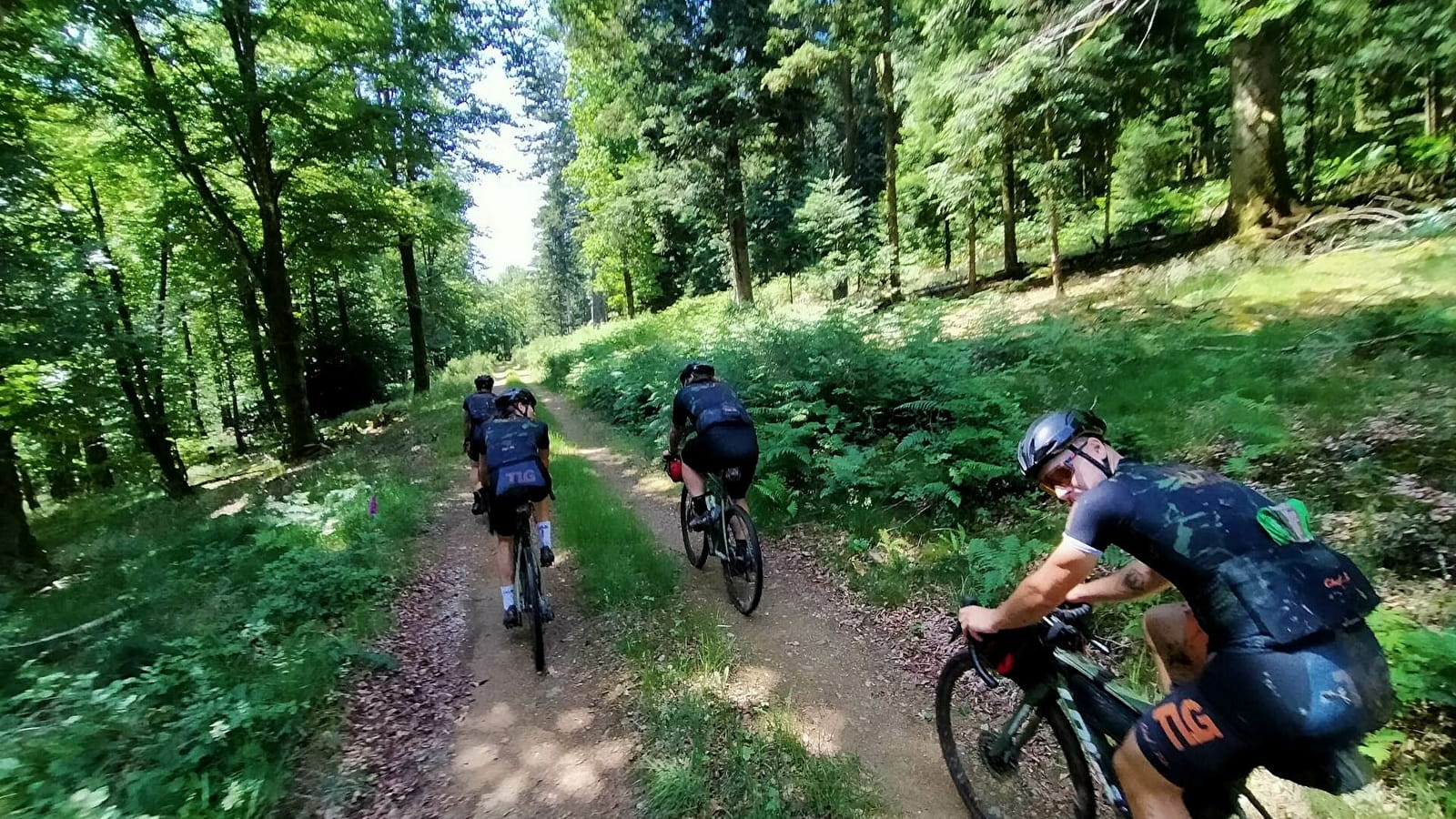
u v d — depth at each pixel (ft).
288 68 49.88
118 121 44.01
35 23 33.63
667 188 75.31
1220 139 65.92
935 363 26.53
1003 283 59.11
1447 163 44.47
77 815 9.64
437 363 140.87
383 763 12.53
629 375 42.98
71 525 49.24
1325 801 9.13
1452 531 12.78
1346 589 6.34
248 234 57.31
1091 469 7.84
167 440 59.41
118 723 12.19
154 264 61.82
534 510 17.28
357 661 15.64
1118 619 13.55
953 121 46.65
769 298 90.12
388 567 21.03
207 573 22.17
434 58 49.39
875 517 20.40
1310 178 51.80
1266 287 34.01
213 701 12.75
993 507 19.62
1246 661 6.17
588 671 15.11
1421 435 16.69
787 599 17.43
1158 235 60.03
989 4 46.26
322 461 46.85
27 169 34.99
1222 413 19.69
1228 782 6.54
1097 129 47.09
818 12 61.52
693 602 17.69
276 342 53.06
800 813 10.55
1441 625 10.86
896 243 67.87
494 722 13.65
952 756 10.78
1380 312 25.89
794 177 86.79
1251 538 6.48
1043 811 9.66
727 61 67.62
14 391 37.50
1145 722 7.11
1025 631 9.02
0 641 17.10
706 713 12.92
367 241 57.57
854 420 26.99
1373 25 36.65
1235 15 37.32
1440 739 9.42
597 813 11.03
